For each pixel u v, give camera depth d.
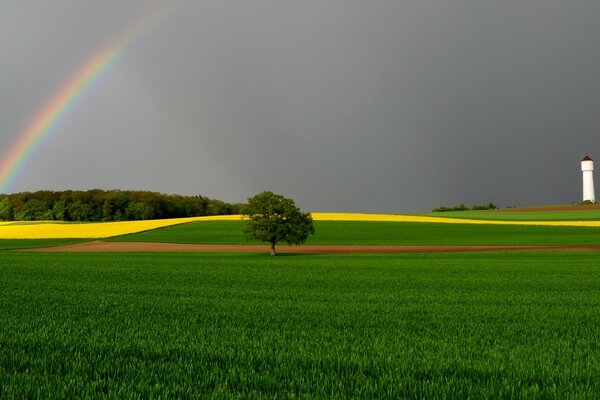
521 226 97.94
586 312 16.52
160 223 108.25
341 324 13.96
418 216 126.81
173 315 15.55
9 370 8.64
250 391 7.48
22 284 26.44
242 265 41.97
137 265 41.75
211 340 11.43
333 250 68.94
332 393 7.20
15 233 96.19
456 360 9.51
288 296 21.30
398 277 31.05
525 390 7.50
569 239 77.81
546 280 28.88
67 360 9.28
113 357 9.63
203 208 172.75
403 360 9.48
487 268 37.59
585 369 8.85
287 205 63.31
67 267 39.19
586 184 167.88
